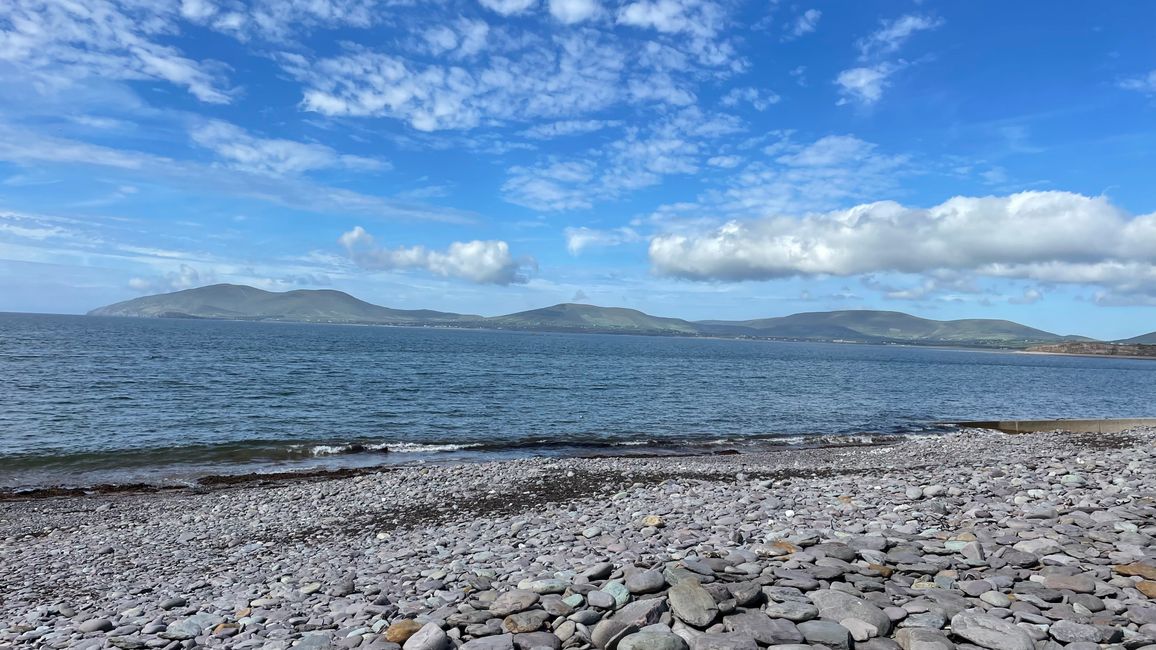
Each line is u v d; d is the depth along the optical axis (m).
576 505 15.76
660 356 129.50
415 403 41.88
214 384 47.28
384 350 109.62
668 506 14.11
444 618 6.36
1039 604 6.05
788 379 76.38
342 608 7.59
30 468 23.02
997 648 5.14
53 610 9.42
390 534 13.79
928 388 73.00
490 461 26.05
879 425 40.62
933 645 5.17
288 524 15.24
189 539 14.23
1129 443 27.17
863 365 126.56
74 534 15.03
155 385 45.16
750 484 17.22
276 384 49.06
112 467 23.47
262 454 26.22
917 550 7.87
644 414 41.28
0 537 14.95
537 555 10.12
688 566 7.16
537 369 76.75
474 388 52.00
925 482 15.34
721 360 121.12
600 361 101.19
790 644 5.26
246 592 9.34
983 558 7.53
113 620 8.38
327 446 27.92
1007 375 112.12
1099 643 5.28
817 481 17.02
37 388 41.16
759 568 7.11
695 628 5.70
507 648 5.50
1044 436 32.09
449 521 14.99
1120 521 8.88
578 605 6.38
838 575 6.91
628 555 8.87
